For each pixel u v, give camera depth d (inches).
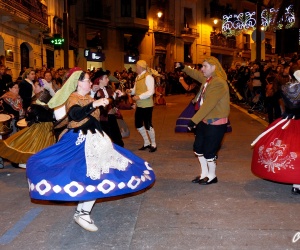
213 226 179.5
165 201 214.4
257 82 620.1
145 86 335.9
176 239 166.7
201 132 243.0
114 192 160.1
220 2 1790.1
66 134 173.3
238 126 485.7
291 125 221.6
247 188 235.9
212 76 233.9
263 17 1288.1
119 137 281.1
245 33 1943.9
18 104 339.3
